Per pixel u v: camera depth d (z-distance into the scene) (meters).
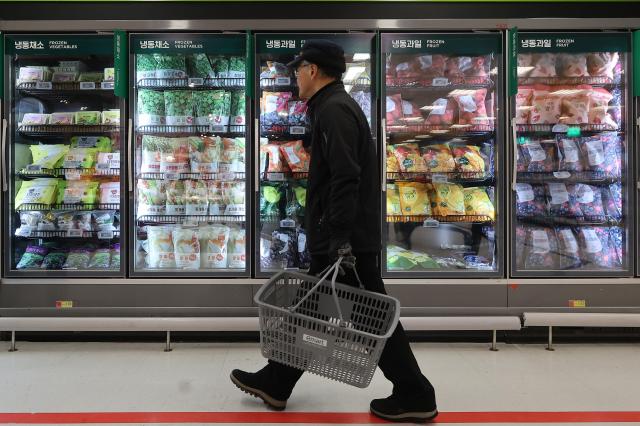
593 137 3.25
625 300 3.09
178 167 3.18
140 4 3.63
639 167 3.10
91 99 3.43
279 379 2.04
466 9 3.68
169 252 3.21
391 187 3.30
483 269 3.13
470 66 3.23
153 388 2.35
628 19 3.05
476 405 2.17
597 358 2.85
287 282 2.02
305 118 3.16
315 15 3.64
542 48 3.08
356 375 1.67
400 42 3.05
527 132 3.25
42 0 3.60
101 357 2.83
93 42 3.04
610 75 3.18
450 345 3.10
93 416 2.04
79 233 3.18
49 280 3.02
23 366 2.66
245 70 3.06
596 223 3.24
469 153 3.23
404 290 3.05
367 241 1.88
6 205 3.04
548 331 3.19
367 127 1.93
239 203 3.21
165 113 3.18
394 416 1.97
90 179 3.30
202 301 3.04
